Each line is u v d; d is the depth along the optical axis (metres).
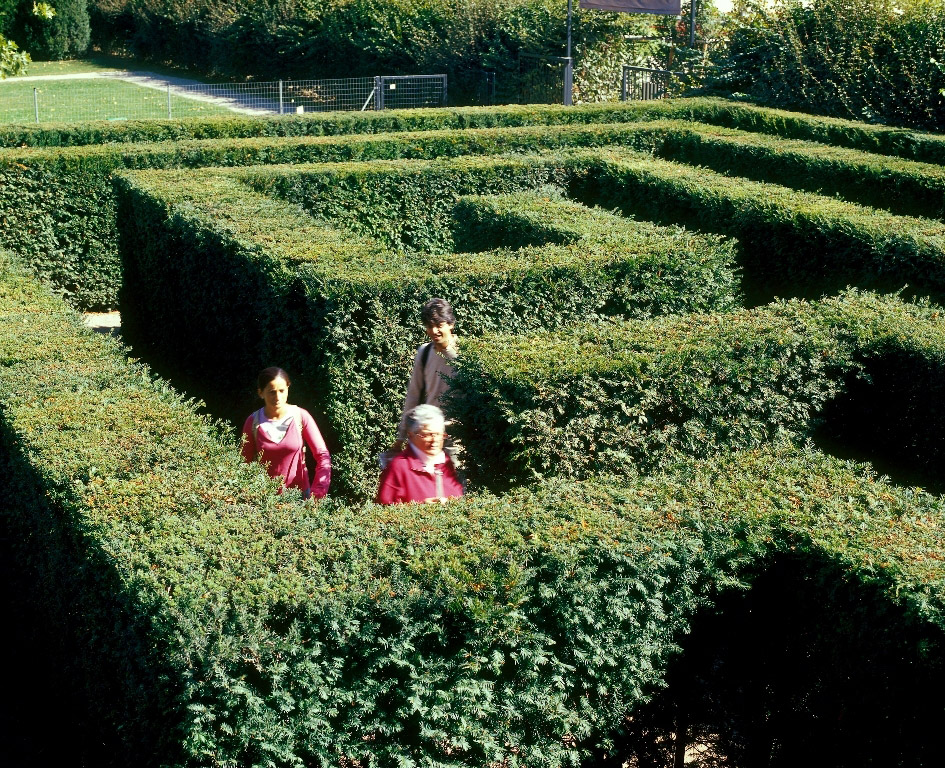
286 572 4.13
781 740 4.77
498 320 8.19
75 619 4.85
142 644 3.95
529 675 4.15
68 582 4.86
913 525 4.67
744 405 6.44
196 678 3.75
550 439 6.08
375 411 8.02
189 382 10.37
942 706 4.02
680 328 6.91
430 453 5.94
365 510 4.72
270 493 4.82
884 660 4.24
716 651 4.81
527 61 29.62
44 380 6.27
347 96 33.09
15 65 16.62
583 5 25.94
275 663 3.80
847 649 4.41
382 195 13.61
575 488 4.98
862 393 7.08
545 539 4.41
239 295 8.76
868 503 4.91
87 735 4.93
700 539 4.53
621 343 6.58
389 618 3.98
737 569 4.60
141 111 30.39
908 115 19.20
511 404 6.05
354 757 3.92
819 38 20.69
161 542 4.30
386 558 4.26
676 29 29.03
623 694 4.46
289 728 3.80
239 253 8.66
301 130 17.56
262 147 14.52
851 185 13.56
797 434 6.60
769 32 21.12
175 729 3.74
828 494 4.99
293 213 10.14
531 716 4.23
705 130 16.08
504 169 14.02
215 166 14.27
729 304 8.84
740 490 4.98
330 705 3.88
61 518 4.85
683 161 16.05
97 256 13.57
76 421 5.63
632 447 6.26
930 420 7.05
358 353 7.91
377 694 3.93
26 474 5.39
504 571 4.23
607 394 6.17
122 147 13.91
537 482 5.97
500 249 8.77
